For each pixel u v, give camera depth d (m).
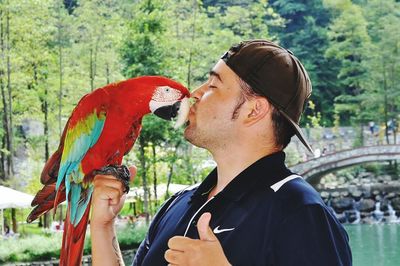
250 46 2.42
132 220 24.27
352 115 46.84
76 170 2.50
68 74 28.95
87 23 28.94
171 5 27.00
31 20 27.14
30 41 27.42
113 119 2.57
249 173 2.34
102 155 2.56
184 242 1.98
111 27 29.00
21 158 31.20
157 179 26.69
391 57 39.69
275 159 2.36
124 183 2.49
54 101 28.27
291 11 51.72
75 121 2.59
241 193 2.32
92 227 2.46
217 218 2.34
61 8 30.16
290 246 2.15
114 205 2.45
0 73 27.53
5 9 26.72
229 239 2.27
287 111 2.38
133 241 18.47
